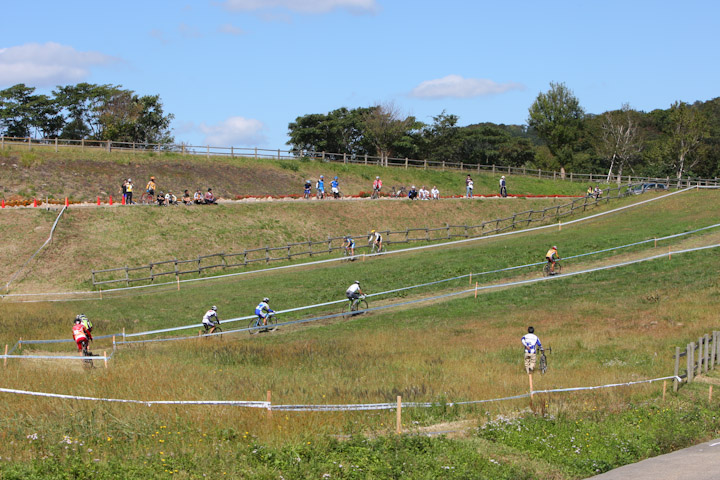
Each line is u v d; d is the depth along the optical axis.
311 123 99.31
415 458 12.16
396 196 65.50
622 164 97.50
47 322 27.98
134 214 47.84
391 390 17.36
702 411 15.91
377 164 78.31
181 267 43.59
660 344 22.75
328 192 67.00
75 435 12.62
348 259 44.97
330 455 12.09
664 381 17.42
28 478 10.43
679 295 29.02
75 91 88.94
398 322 28.83
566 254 39.62
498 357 22.25
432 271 38.19
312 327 29.00
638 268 34.59
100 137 84.94
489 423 14.41
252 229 50.16
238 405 14.54
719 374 19.53
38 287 38.56
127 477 10.72
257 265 44.94
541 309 29.28
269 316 28.98
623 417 15.37
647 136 114.12
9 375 17.45
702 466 11.83
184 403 14.24
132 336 26.72
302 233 51.69
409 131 98.06
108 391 15.90
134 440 12.38
